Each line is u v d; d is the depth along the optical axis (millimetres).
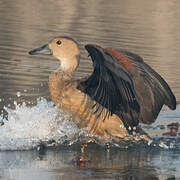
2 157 11258
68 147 12258
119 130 12508
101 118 12344
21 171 10305
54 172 10312
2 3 30875
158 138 13008
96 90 11070
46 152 11789
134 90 11609
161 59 20672
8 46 21016
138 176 10258
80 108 12383
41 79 17047
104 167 10805
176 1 35531
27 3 31562
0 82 16438
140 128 12680
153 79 12203
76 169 10570
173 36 25406
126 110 11523
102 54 10961
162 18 29781
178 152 12203
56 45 13000
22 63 18812
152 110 12352
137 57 12156
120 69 11195
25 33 23516
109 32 24906
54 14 28547
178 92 16609
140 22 28125
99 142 12594
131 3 34000
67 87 12555
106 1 34031
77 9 30594
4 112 13898
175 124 13914
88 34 24000
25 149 11906
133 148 12375
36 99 15078
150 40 24031
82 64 18969
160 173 10500
